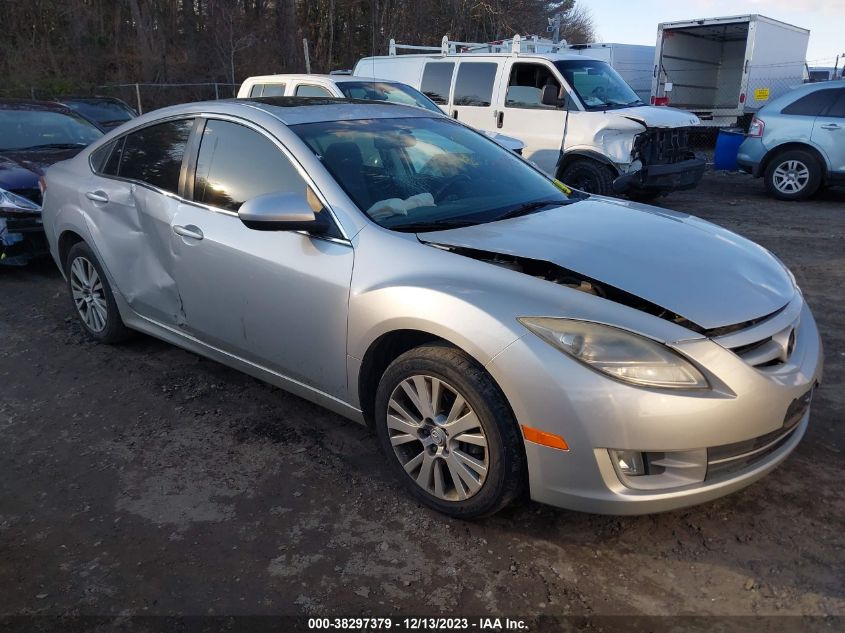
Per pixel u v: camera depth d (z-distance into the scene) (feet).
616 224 10.55
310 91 28.50
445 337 8.61
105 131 27.86
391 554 8.77
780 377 8.41
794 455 10.72
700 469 8.00
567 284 8.81
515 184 12.34
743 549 8.67
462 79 32.60
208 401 13.05
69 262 15.74
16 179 21.06
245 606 7.98
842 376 13.42
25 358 15.29
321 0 111.86
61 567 8.69
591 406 7.79
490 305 8.41
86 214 14.66
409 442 9.66
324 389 10.71
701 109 53.88
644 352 7.81
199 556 8.82
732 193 35.99
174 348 15.61
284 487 10.27
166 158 13.03
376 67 36.29
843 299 18.08
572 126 28.68
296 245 10.50
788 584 8.07
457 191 11.52
